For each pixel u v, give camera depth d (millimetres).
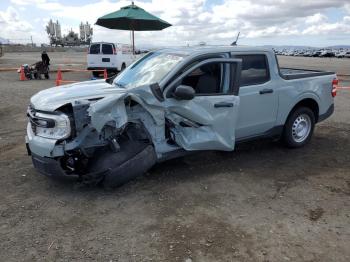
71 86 5352
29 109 4852
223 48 5430
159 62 5348
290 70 7293
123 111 4398
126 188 4797
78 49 98562
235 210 4246
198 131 5062
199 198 4539
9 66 29609
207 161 5797
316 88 6438
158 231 3803
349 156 6152
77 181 4746
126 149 4598
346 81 19125
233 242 3605
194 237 3689
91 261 3316
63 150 4332
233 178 5164
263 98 5734
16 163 5652
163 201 4457
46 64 19406
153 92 4664
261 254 3416
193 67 5023
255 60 5695
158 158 4918
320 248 3516
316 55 85812
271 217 4090
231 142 5301
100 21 13016
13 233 3756
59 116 4340
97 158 4531
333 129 7953
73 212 4188
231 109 5180
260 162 5809
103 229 3844
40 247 3525
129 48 22812
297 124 6383
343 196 4641
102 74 20844
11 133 7492
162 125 4871
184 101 4855
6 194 4613
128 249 3494
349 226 3924
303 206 4359
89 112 4219
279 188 4859
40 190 4730
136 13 12445
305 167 5629
